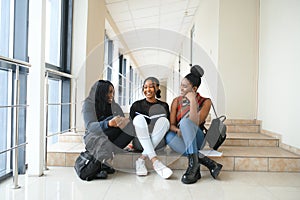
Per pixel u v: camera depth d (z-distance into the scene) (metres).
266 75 3.22
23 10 1.99
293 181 1.97
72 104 2.88
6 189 1.71
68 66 2.96
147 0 4.19
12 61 1.57
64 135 2.77
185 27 6.70
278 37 2.90
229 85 3.58
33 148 1.98
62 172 2.11
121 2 4.09
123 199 1.59
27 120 1.97
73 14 3.03
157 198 1.61
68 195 1.63
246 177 2.07
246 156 2.27
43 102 2.01
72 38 3.01
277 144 2.80
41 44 1.93
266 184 1.89
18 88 1.70
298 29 2.47
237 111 3.56
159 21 5.68
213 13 3.99
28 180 1.90
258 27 3.54
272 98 3.03
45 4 1.98
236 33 3.60
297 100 2.45
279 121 2.82
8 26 1.99
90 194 1.65
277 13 2.93
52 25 2.90
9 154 2.03
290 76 2.60
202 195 1.66
